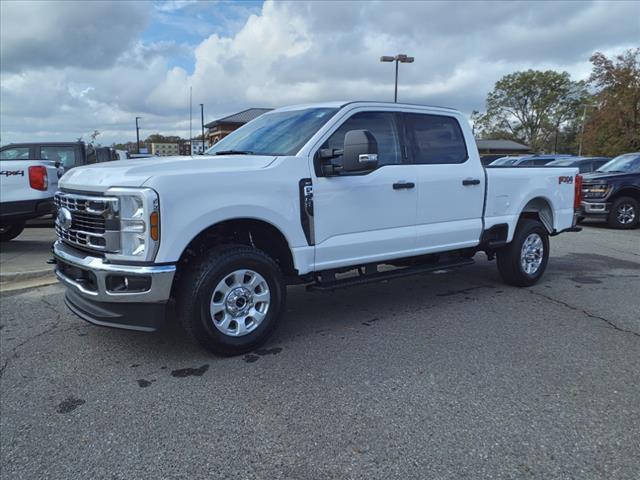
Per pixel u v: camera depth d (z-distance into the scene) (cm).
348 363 397
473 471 261
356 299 586
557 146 7775
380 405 330
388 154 494
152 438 293
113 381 367
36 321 498
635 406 329
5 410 327
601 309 542
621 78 3775
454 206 541
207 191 375
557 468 264
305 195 427
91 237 385
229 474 261
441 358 407
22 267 685
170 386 359
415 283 663
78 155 1253
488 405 330
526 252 632
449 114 550
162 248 358
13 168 771
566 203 676
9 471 264
